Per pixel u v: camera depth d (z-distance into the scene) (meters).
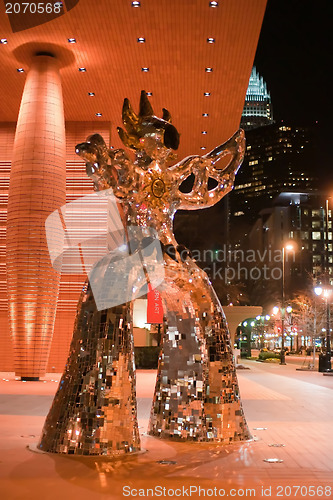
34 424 8.58
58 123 18.55
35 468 5.39
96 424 6.00
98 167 6.20
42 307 17.72
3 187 23.25
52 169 18.14
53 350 21.39
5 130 23.86
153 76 20.06
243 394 14.84
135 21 16.56
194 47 18.05
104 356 6.14
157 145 6.66
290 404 12.36
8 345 21.80
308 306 57.12
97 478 5.07
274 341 85.12
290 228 112.00
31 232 17.72
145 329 31.31
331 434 8.05
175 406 7.12
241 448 6.64
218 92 21.33
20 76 20.33
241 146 7.43
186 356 7.20
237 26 16.77
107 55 18.66
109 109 22.81
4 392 14.09
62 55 18.75
